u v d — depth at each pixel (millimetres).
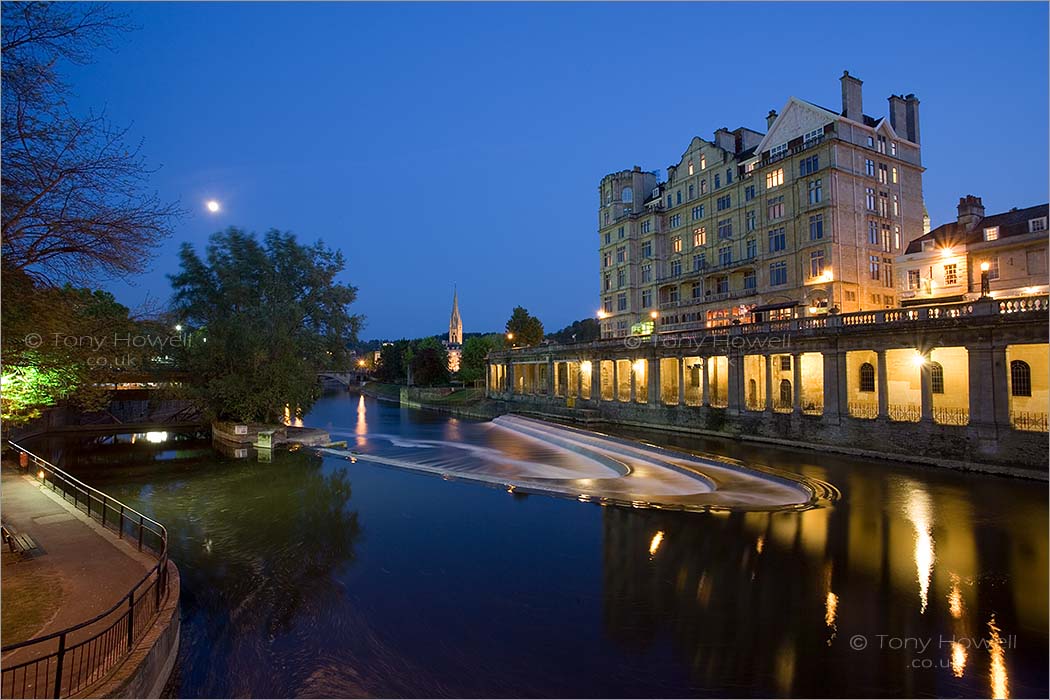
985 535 19688
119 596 12438
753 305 57469
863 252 51500
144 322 16203
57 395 16734
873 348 33781
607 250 80250
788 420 38906
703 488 26766
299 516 24203
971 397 29047
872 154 52938
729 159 61938
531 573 17312
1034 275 38656
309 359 51562
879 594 15367
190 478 32562
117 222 12875
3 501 21609
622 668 12062
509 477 31156
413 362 117812
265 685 11461
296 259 52312
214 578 17250
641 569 17422
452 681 11617
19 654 9703
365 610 14906
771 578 16484
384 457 39562
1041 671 11742
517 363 79375
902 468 30328
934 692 11086
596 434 43344
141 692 9680
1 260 11711
